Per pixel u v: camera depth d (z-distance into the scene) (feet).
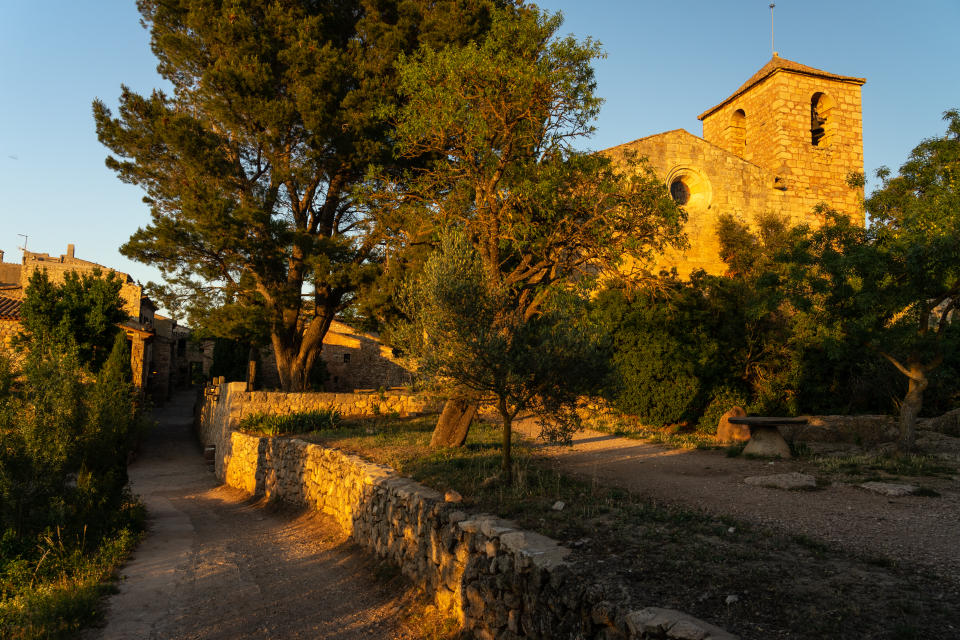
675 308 59.98
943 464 31.09
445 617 21.45
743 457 37.37
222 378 92.43
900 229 35.88
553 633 15.17
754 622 12.08
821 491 25.85
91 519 34.06
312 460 43.50
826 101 103.09
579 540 18.12
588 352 26.18
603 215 39.83
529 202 40.01
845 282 34.42
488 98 38.32
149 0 62.69
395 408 68.18
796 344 62.23
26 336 73.36
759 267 76.48
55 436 32.07
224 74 51.42
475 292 27.25
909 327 34.58
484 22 56.24
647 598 13.43
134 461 78.07
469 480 27.37
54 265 112.88
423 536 24.41
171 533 38.68
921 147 38.99
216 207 54.03
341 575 28.76
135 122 58.34
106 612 23.26
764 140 101.71
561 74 37.04
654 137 89.30
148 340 104.88
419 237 54.13
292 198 66.03
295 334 73.31
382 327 58.80
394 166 59.06
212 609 24.17
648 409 59.82
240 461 59.72
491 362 24.85
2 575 26.53
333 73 53.67
